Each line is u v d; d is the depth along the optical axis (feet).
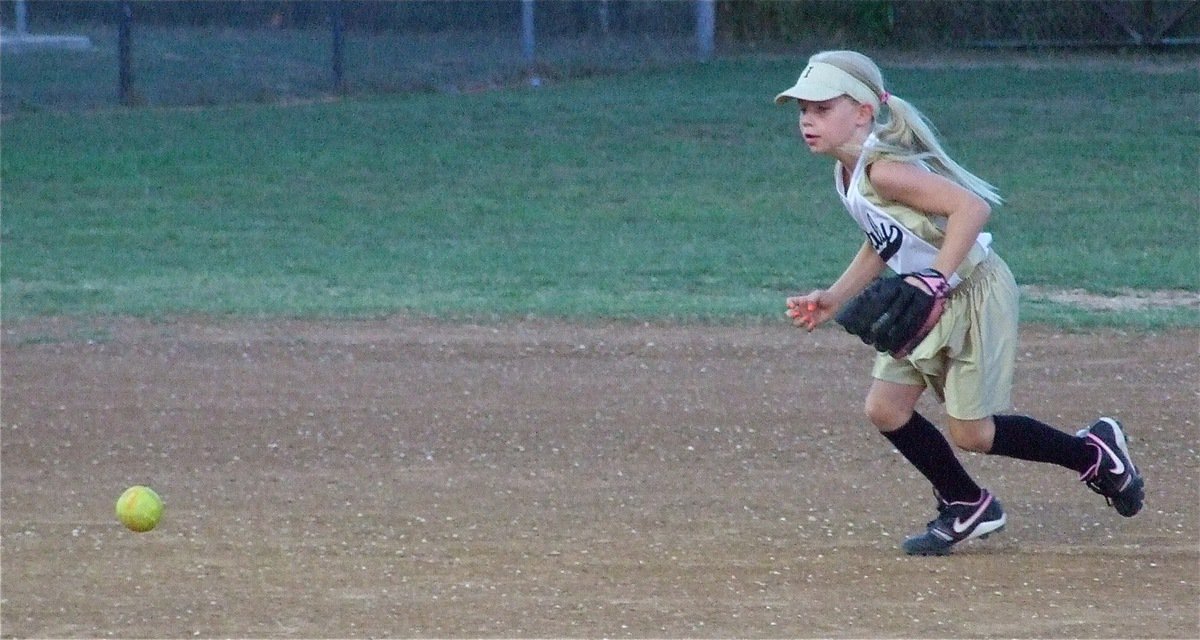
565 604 62.59
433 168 194.59
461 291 134.10
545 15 262.88
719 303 127.24
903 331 60.34
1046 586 64.18
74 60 261.85
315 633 59.82
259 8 270.46
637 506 76.18
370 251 154.10
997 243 152.87
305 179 189.57
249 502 77.66
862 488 79.05
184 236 161.48
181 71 253.24
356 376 104.17
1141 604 61.98
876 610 61.52
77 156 200.85
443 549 69.87
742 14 272.51
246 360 109.19
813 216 168.25
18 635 60.23
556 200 178.29
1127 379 100.89
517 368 106.01
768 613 61.26
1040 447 66.23
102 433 91.15
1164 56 250.37
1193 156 190.60
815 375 103.14
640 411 94.48
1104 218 163.53
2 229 164.14
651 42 264.11
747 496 77.77
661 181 186.80
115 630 60.59
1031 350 109.60
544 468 83.10
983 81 235.40
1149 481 79.66
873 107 62.64
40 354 111.55
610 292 133.08
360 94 241.35
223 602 63.46
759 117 217.97
